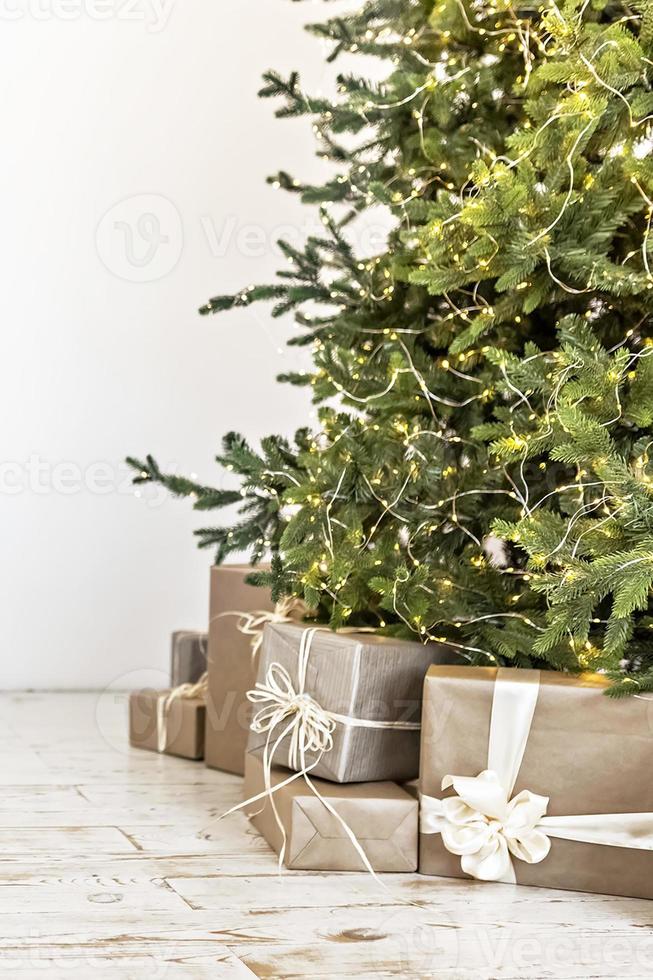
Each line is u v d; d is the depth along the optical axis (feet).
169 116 9.30
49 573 9.09
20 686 9.04
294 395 9.62
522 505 5.38
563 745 4.21
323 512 5.27
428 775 4.39
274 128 9.54
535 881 4.28
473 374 5.87
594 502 4.59
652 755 4.10
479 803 4.20
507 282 4.71
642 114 4.74
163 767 6.38
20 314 9.02
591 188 4.76
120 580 9.21
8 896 4.03
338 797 4.42
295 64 9.59
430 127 6.01
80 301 9.12
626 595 4.01
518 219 4.71
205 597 9.37
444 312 6.05
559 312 5.47
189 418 9.36
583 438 4.31
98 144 9.16
